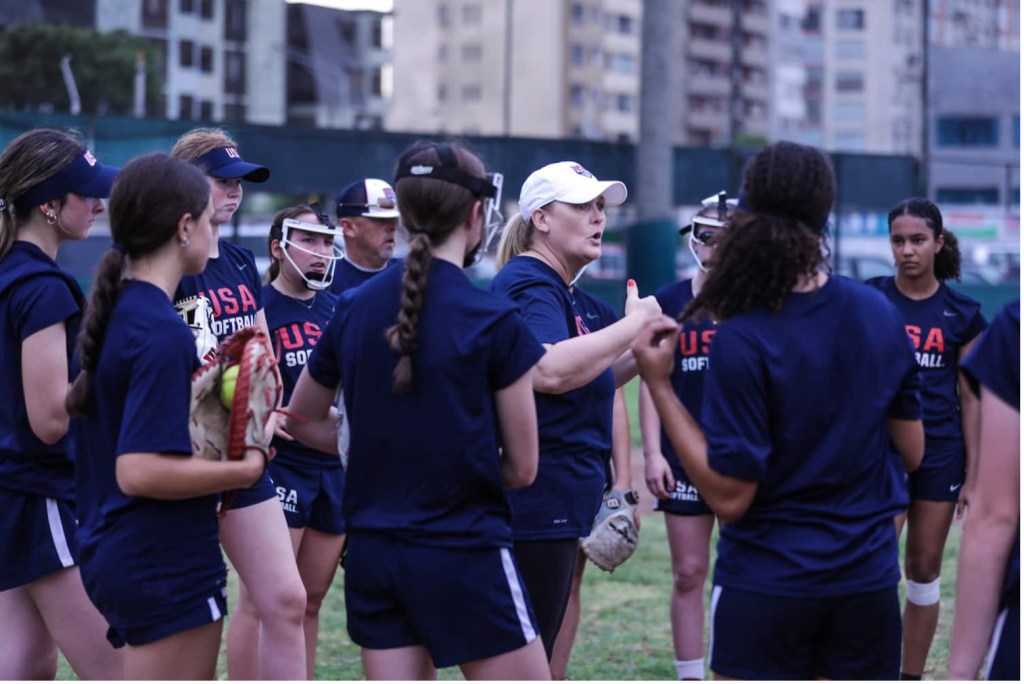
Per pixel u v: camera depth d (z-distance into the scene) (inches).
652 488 219.1
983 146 2470.5
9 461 159.3
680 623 219.9
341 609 284.5
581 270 181.0
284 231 207.8
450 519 132.3
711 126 3745.1
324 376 142.9
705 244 218.2
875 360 128.7
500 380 133.4
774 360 127.0
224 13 2497.5
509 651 134.0
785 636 128.4
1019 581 120.5
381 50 3014.3
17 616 166.1
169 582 132.9
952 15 4143.7
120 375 130.1
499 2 3727.9
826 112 4057.6
